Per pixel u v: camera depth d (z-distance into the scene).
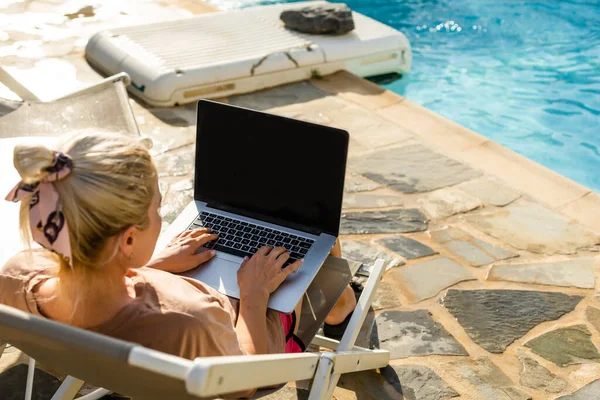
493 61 6.29
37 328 1.27
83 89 3.22
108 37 5.16
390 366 2.62
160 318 1.42
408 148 4.34
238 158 2.26
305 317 2.11
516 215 3.69
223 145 2.27
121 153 1.34
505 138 5.18
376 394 2.49
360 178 3.99
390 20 7.08
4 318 1.31
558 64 6.24
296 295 1.96
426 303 2.98
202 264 2.09
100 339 1.22
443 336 2.79
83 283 1.38
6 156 2.73
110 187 1.30
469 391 2.53
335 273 2.27
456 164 4.18
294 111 4.76
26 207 1.34
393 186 3.92
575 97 5.73
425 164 4.16
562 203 3.82
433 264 3.24
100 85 3.27
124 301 1.44
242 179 2.28
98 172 1.30
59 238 1.30
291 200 2.23
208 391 1.17
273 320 1.89
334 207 2.18
